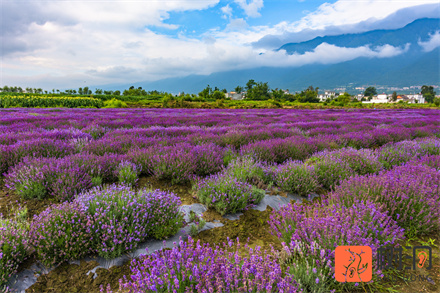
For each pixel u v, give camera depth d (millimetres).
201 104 62219
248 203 4348
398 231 3059
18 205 3924
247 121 17672
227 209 4051
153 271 2145
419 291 2459
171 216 3439
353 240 2570
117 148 7020
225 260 2297
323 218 2977
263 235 3539
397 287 2523
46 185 4258
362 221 3133
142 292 2021
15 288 2387
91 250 2898
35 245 2723
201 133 9852
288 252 2695
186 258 2334
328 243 2670
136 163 5703
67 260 2771
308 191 4836
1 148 5582
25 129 10047
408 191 3746
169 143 7719
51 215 3027
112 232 2932
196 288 2062
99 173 4984
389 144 9523
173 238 3299
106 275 2615
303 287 2363
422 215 3486
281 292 1899
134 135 8914
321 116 24344
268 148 7016
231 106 66250
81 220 3039
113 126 12875
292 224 3217
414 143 8344
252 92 136625
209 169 5652
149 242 3205
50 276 2576
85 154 6039
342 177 5398
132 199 3510
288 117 23156
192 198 4508
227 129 12172
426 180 4344
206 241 3273
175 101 56656
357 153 6641
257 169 5508
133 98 88250
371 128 13922
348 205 3689
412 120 19531
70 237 2832
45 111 23344
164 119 16938
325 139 9406
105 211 3068
